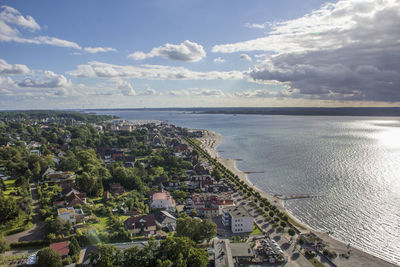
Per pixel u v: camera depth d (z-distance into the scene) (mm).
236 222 147250
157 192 195875
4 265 110500
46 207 164250
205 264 102750
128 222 146125
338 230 150125
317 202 189375
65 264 110250
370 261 120500
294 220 163250
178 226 131750
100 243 129875
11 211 143000
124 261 103062
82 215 152375
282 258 119875
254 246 131125
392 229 149375
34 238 133750
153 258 104562
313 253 124062
